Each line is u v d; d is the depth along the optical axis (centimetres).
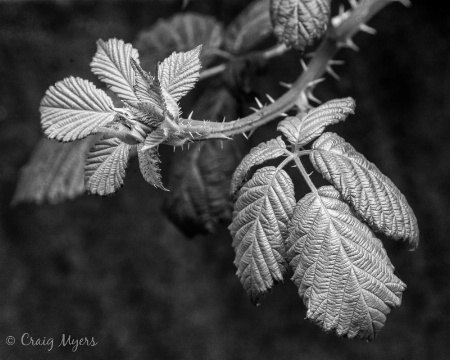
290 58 87
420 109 90
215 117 69
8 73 86
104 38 87
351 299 54
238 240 56
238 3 88
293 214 55
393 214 55
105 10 86
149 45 71
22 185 72
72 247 94
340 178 55
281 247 55
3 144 89
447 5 86
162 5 87
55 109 55
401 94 90
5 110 87
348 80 90
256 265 55
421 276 94
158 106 52
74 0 85
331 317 54
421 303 94
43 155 72
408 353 94
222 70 69
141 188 93
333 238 55
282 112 59
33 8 84
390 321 94
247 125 57
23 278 93
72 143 71
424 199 92
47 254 93
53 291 94
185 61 54
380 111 91
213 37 70
